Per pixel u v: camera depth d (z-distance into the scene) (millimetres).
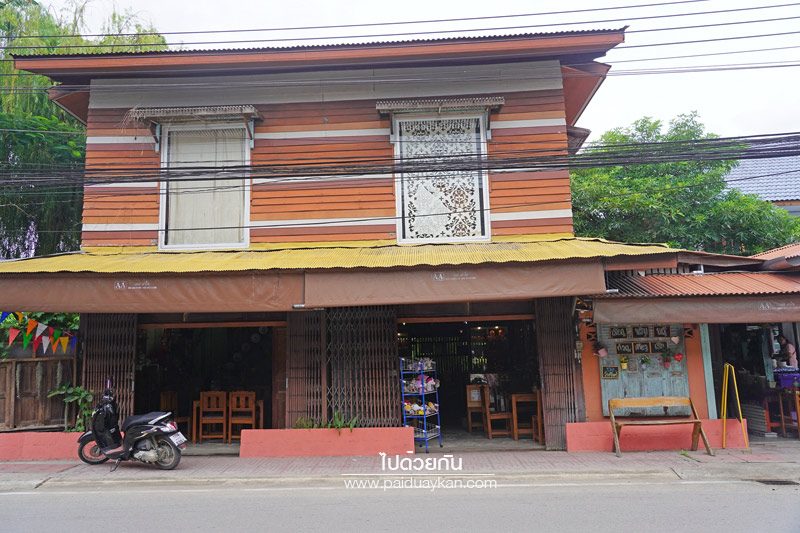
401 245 11531
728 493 7730
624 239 16359
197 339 14219
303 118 12133
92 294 9570
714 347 12039
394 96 12125
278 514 6949
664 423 10141
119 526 6551
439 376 15250
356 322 11227
